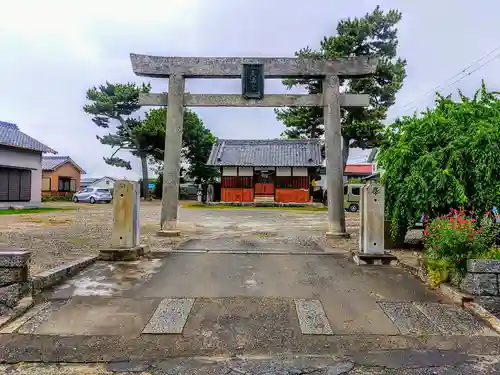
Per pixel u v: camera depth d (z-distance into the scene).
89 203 31.80
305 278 5.92
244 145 30.58
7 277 4.69
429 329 4.23
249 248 8.15
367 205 6.94
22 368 3.43
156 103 10.50
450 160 7.04
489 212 6.20
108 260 6.83
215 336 4.05
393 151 8.01
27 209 21.19
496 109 7.56
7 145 21.16
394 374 3.38
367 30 22.02
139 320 4.37
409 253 7.67
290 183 28.45
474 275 4.94
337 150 10.30
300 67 10.35
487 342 3.97
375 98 23.47
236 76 10.49
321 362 3.57
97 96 34.12
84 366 3.48
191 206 26.55
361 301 4.98
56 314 4.50
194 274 6.06
